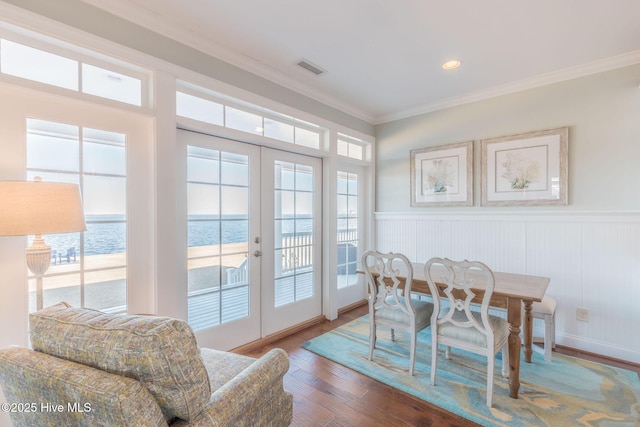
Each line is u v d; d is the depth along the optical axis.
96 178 1.90
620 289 2.55
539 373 2.31
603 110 2.64
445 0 1.89
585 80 2.72
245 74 2.63
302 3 1.92
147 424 0.83
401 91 3.29
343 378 2.29
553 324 2.66
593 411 1.88
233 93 2.54
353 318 3.64
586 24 2.11
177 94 2.30
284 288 3.21
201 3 1.92
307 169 3.45
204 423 0.99
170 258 2.16
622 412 1.87
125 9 1.92
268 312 3.04
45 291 1.73
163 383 0.90
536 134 2.96
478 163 3.33
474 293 2.08
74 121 1.80
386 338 3.00
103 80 1.92
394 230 4.02
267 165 3.03
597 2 1.89
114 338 0.92
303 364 2.51
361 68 2.79
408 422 1.81
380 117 4.11
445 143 3.58
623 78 2.56
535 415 1.85
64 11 1.70
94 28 1.81
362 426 1.78
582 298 2.72
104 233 1.93
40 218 1.32
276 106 2.89
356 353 2.68
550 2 1.89
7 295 1.59
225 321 2.70
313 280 3.52
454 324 2.10
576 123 2.77
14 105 1.61
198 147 2.50
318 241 3.57
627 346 2.52
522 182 3.04
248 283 2.88
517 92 3.08
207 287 2.57
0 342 1.56
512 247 3.08
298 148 3.18
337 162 3.65
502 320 2.19
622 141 2.57
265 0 1.90
